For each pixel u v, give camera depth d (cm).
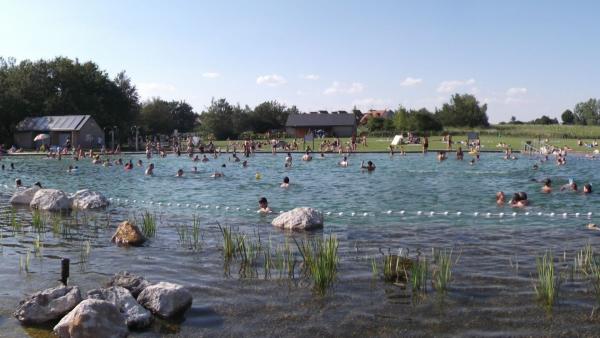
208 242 1197
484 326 688
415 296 802
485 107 12162
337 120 11262
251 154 5528
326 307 760
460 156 4444
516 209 1741
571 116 15762
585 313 729
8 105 7269
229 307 765
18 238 1238
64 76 8231
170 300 741
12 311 747
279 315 732
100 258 1045
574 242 1197
